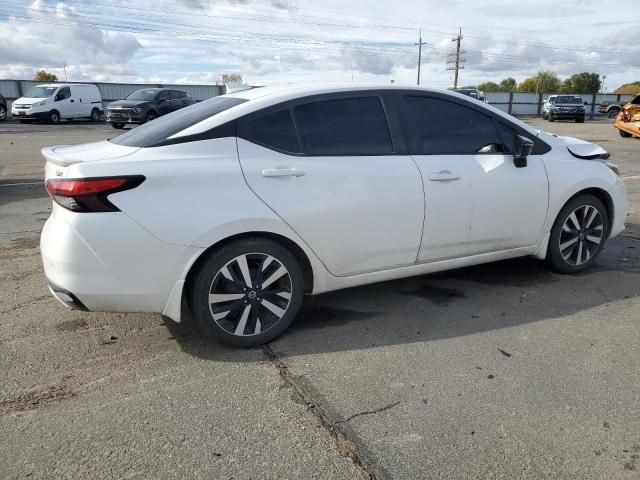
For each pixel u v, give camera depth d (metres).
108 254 2.96
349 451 2.42
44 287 4.40
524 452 2.41
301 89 3.56
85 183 2.89
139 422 2.63
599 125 30.28
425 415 2.67
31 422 2.62
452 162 3.87
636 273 4.73
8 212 7.14
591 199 4.58
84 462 2.35
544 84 106.56
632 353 3.29
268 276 3.36
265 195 3.23
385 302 4.11
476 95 30.72
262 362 3.22
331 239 3.47
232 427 2.59
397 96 3.79
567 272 4.66
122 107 22.70
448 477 2.26
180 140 3.17
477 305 4.04
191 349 3.38
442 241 3.89
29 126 24.64
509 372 3.07
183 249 3.06
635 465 2.33
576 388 2.90
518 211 4.17
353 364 3.18
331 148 3.50
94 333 3.59
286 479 2.25
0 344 3.43
